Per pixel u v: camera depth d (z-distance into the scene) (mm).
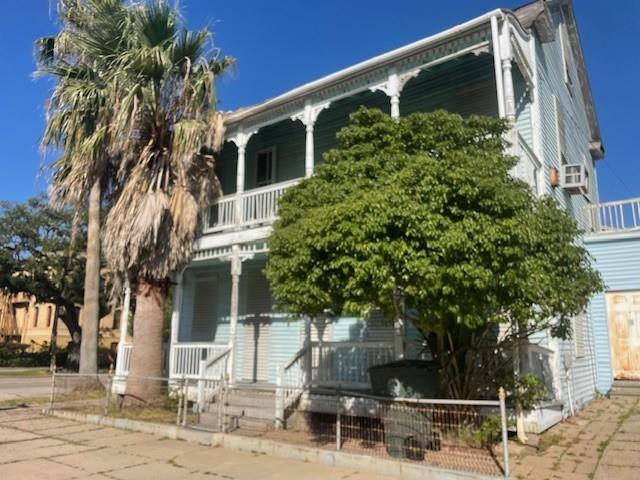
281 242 6691
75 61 13594
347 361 9875
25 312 48062
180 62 11984
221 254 12117
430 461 6371
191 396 11383
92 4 12188
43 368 34719
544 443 7520
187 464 6879
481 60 11266
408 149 7047
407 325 10508
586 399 12109
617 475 5914
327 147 13648
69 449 7871
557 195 12281
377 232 5637
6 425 10086
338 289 6078
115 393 12141
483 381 7543
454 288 5492
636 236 13711
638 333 13422
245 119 12891
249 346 13641
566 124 14867
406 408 6754
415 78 11945
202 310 15109
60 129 12422
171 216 11203
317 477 6156
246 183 15375
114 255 11164
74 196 12320
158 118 11641
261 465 6801
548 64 13383
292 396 9789
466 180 5746
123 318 13281
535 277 5766
